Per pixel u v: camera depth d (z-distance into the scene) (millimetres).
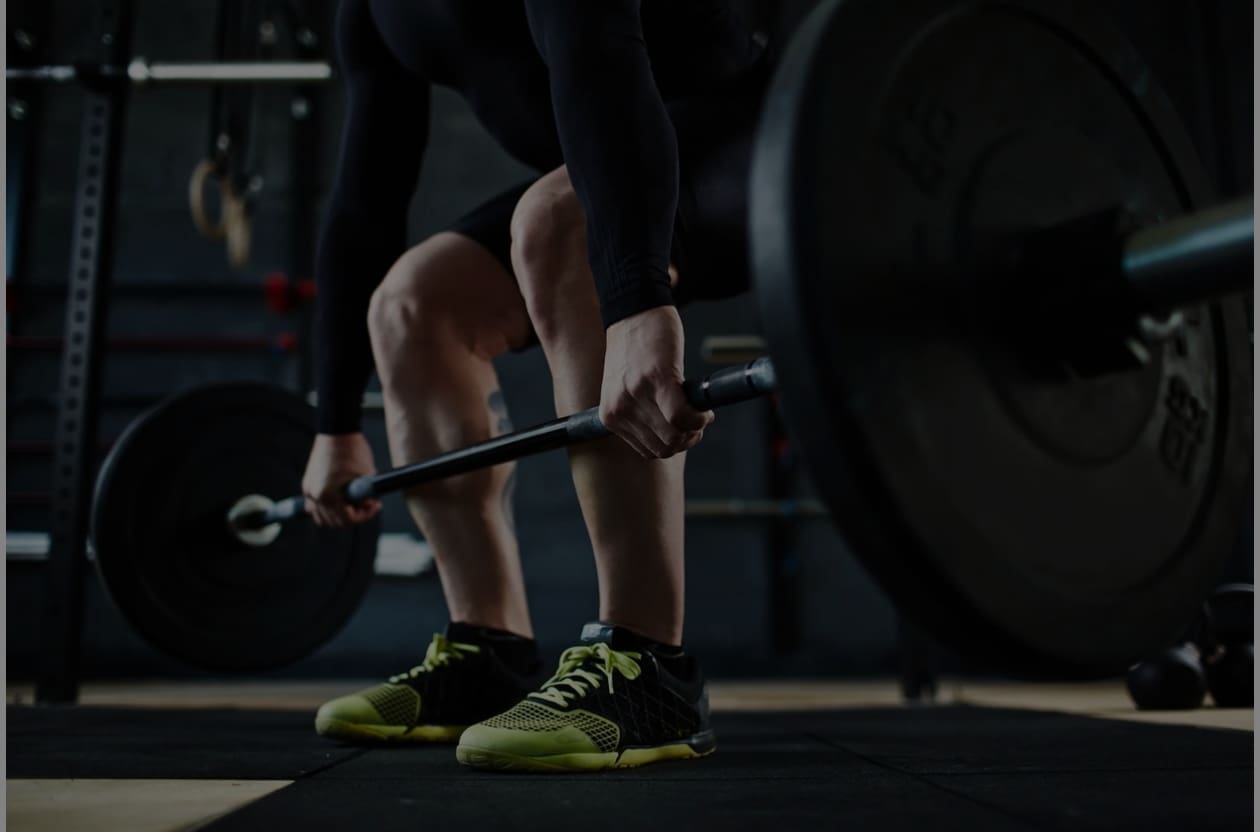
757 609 4020
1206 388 754
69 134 4207
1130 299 592
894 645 4008
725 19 1115
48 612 2225
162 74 2346
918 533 536
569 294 999
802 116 547
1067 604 602
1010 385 616
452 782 866
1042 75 686
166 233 4172
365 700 1189
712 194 1050
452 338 1225
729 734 1396
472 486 1217
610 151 774
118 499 1585
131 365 4027
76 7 4250
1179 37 4387
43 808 755
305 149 4199
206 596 1650
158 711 1972
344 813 710
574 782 861
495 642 1225
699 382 717
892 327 560
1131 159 741
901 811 707
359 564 1804
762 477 4094
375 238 1294
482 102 1179
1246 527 3615
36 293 4047
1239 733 1306
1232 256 544
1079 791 802
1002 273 621
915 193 592
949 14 638
